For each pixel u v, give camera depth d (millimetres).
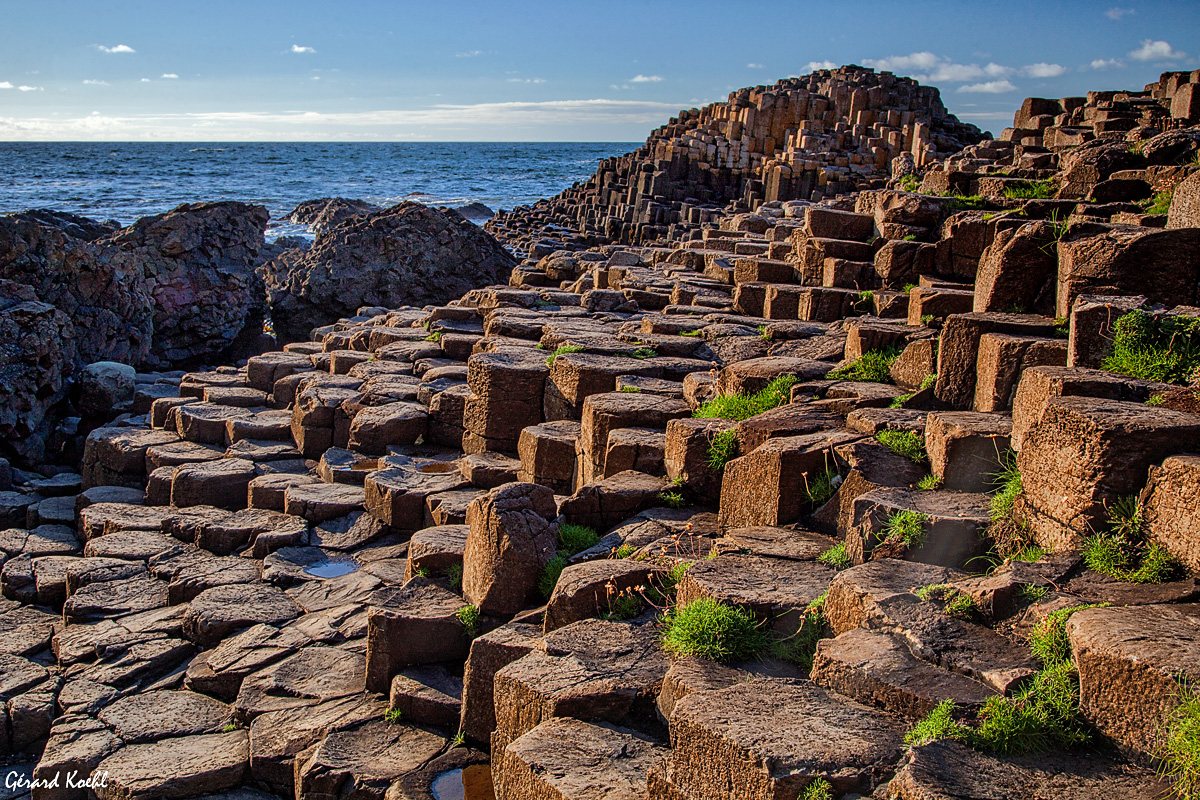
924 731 4574
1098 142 17781
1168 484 5398
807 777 4316
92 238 32812
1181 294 8414
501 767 6410
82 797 7609
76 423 18656
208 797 7387
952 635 5270
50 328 17906
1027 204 14422
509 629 7426
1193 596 5074
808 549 7277
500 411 13172
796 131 47594
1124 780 4164
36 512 13961
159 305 26750
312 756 7168
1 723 8508
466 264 32344
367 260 31047
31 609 10984
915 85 54188
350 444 14078
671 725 4992
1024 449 6367
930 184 19391
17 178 118625
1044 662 4902
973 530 6441
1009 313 9781
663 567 7445
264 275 37250
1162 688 4164
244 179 129500
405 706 7633
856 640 5395
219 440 15391
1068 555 5695
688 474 9320
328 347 19828
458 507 10969
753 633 6055
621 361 12977
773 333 13859
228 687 8672
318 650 8922
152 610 10430
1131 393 6484
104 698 8711
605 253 30000
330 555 11352
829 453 7980
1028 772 4242
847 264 15531
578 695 5965
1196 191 9438
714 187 48844
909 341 10320
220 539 11797
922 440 8055
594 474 10828
